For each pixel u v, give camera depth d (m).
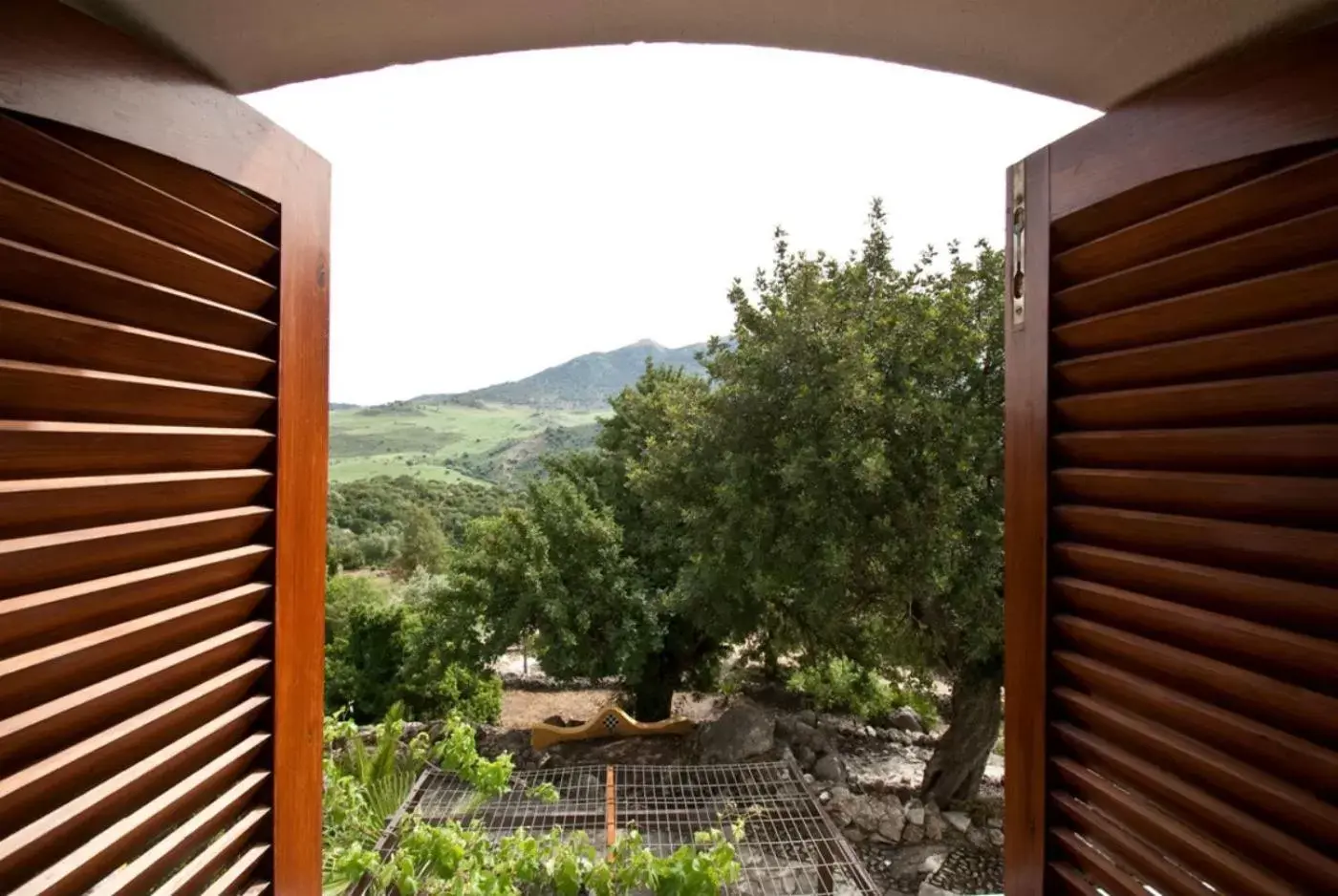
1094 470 1.08
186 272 0.92
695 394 9.07
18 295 0.72
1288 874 0.79
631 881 3.05
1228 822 0.85
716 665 11.72
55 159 0.75
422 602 13.14
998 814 7.28
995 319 6.92
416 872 2.82
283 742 1.09
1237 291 0.87
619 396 14.04
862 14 1.14
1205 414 0.92
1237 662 0.86
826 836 6.21
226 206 1.00
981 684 7.14
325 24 1.04
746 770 7.88
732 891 5.59
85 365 0.79
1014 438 1.29
